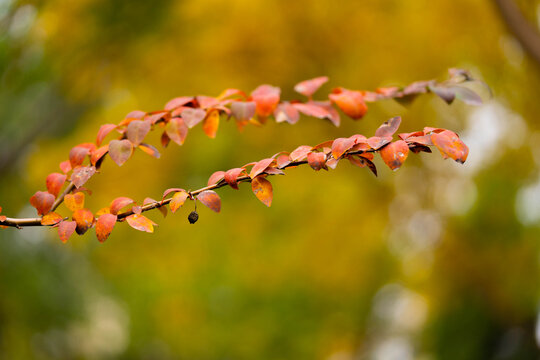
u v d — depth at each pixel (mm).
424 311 7711
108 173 6102
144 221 1296
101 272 8438
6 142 6664
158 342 9484
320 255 7152
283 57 5172
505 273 6395
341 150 1257
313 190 6676
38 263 7520
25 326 7133
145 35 4703
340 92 1893
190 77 5316
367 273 7281
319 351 8055
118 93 5883
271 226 6934
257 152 6164
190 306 8156
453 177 6270
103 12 4516
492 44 5035
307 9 4914
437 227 6637
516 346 6523
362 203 6695
